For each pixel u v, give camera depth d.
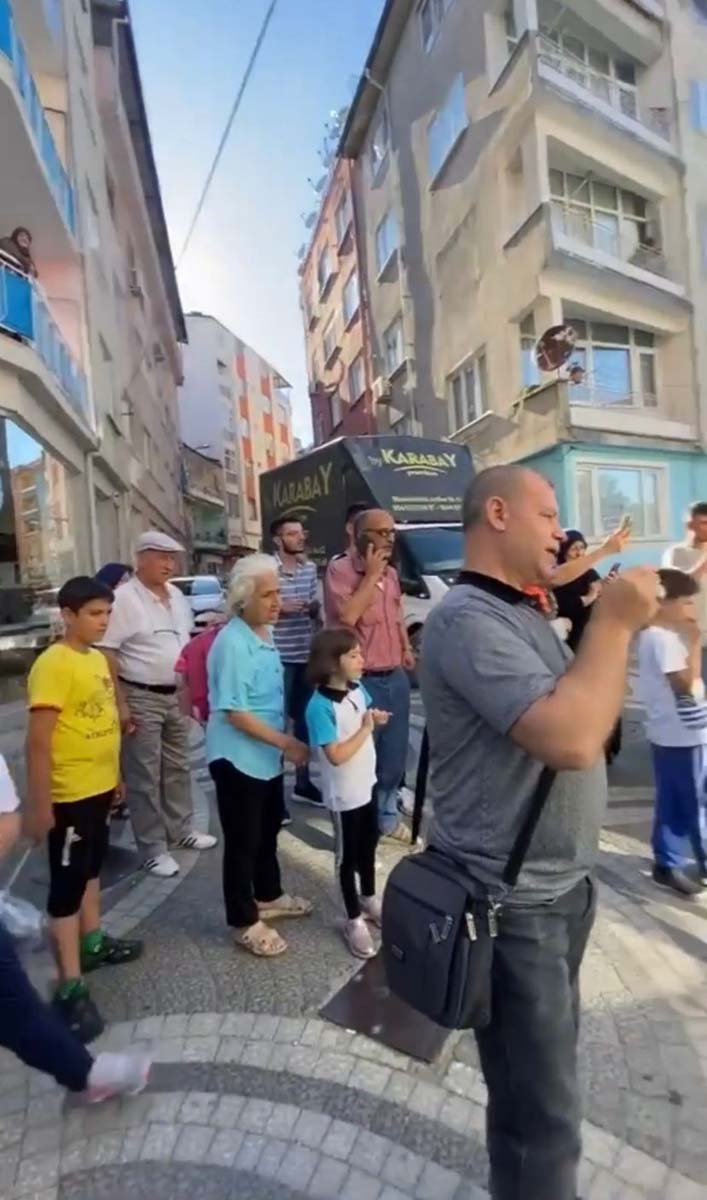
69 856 2.80
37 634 10.73
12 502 10.55
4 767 2.34
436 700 1.60
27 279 9.42
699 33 15.25
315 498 10.50
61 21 13.20
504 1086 1.58
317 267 30.20
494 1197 1.62
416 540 9.55
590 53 14.77
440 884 1.57
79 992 2.76
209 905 3.76
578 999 1.73
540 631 1.59
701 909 3.57
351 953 3.24
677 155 14.86
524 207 13.53
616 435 13.57
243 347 58.56
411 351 19.05
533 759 1.49
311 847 4.48
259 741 3.17
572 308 13.83
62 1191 2.05
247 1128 2.26
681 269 14.99
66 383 11.66
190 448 45.78
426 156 17.42
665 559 4.74
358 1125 2.26
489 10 14.09
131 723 4.06
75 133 13.87
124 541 18.95
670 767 3.71
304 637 5.00
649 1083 2.41
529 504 1.57
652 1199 1.96
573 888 1.60
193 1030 2.73
